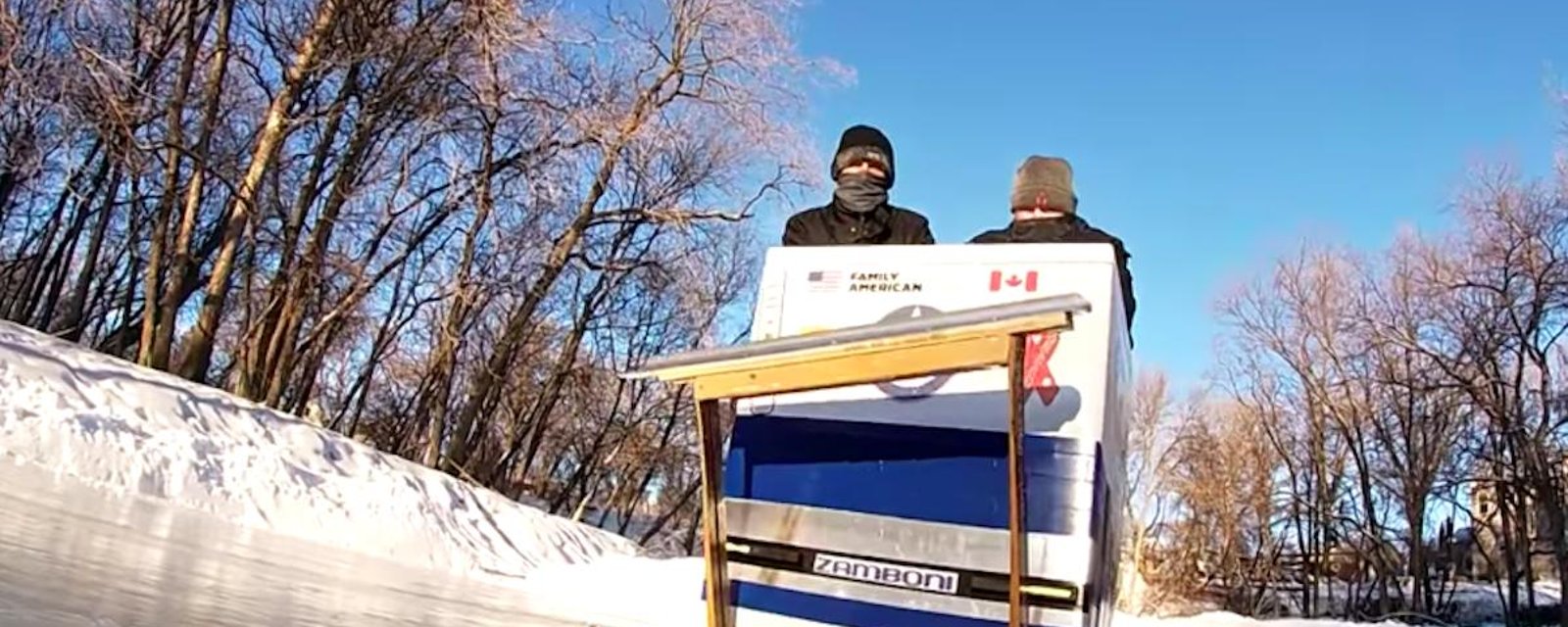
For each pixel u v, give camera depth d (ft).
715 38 66.90
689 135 68.39
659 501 129.08
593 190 67.67
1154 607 96.43
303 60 54.54
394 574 26.78
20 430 29.09
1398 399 117.29
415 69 56.95
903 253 11.21
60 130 53.26
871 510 10.57
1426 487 117.29
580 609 26.94
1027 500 10.17
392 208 61.82
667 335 98.37
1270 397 133.80
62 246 90.43
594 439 113.50
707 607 10.60
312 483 37.32
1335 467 130.31
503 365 73.36
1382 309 110.22
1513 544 115.65
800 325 11.23
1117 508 11.91
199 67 57.41
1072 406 10.41
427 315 76.54
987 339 9.30
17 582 10.00
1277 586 135.23
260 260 63.36
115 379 34.27
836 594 10.48
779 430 10.95
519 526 45.47
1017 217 13.25
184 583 13.00
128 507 25.20
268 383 58.95
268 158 54.24
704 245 75.92
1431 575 124.77
